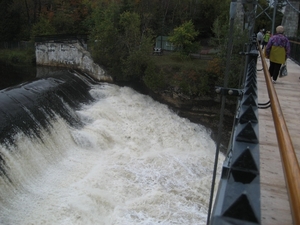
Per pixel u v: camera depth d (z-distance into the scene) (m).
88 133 17.92
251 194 1.69
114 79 29.61
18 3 49.72
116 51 29.05
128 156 17.25
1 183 11.48
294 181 1.70
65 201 12.09
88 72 30.72
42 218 11.09
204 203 14.27
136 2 37.31
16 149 13.21
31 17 52.19
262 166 4.53
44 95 19.00
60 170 14.39
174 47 37.25
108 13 35.62
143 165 16.78
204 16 42.38
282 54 10.09
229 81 25.61
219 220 1.48
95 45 30.33
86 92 24.78
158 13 39.75
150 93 28.30
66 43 32.50
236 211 1.49
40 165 13.89
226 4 37.72
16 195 11.83
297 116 6.83
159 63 29.61
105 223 11.91
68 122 18.28
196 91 26.92
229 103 26.33
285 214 3.43
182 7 41.66
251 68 6.09
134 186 14.60
